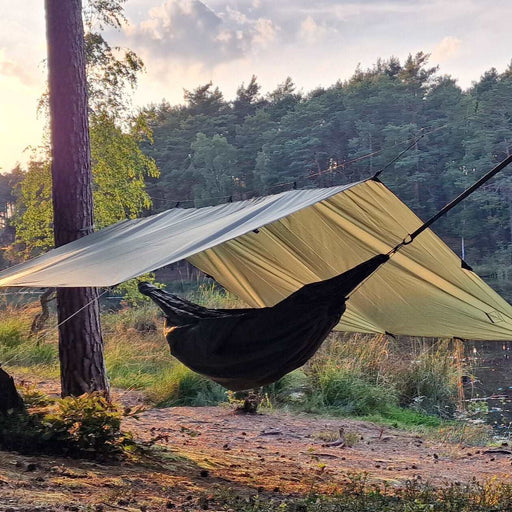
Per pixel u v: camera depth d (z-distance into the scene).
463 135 55.00
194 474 4.76
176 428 7.11
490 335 5.90
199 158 63.19
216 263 6.12
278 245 5.71
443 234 54.00
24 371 9.64
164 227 5.41
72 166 6.43
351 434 7.39
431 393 9.68
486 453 7.23
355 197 5.00
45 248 14.51
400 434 7.92
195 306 5.15
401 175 53.34
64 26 6.46
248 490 4.50
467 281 5.32
